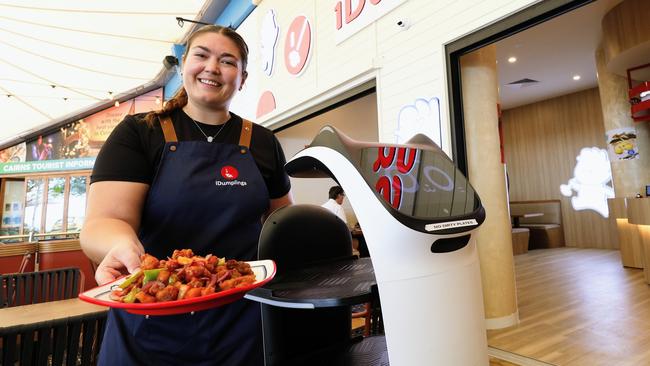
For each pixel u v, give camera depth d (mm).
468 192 723
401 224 571
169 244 941
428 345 564
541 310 3414
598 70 5539
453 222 613
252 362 968
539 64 5820
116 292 619
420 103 2756
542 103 8102
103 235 756
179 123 1011
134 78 8773
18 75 7789
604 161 7141
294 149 5766
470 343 600
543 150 8078
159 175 932
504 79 6500
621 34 4277
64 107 9750
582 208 7477
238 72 1004
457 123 2557
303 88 4172
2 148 11055
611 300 3637
